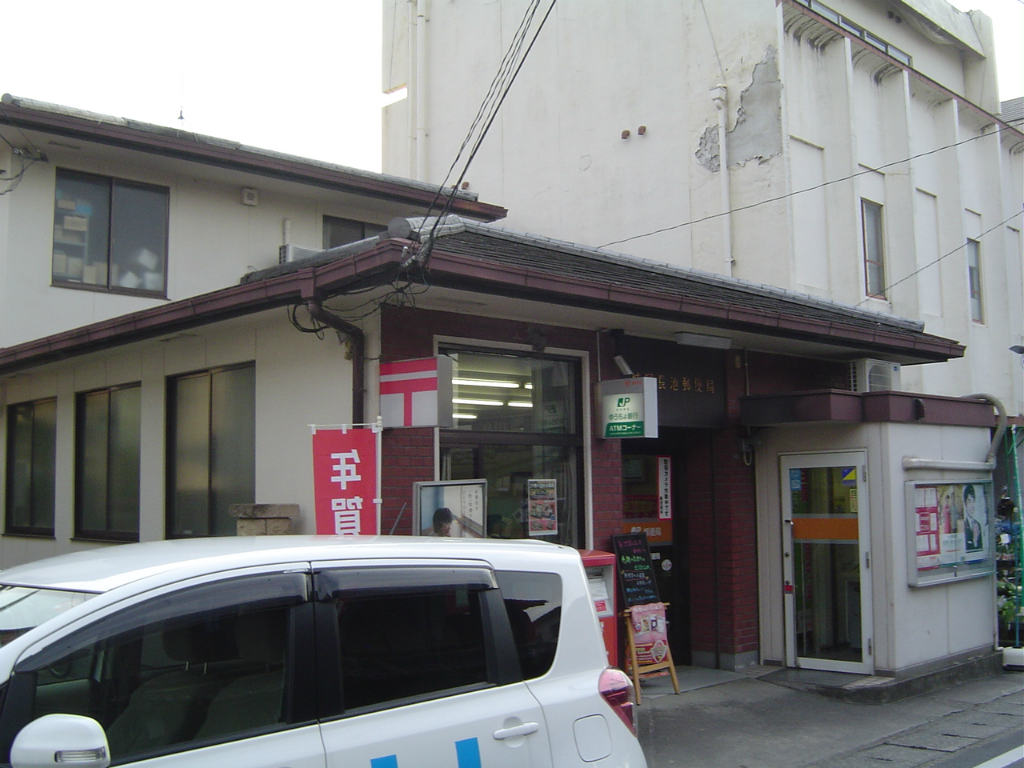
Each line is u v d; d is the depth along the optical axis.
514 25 18.81
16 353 10.36
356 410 7.32
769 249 14.17
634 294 7.74
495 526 8.16
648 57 16.36
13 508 12.23
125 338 8.97
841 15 16.80
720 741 7.50
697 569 10.38
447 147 19.59
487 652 3.79
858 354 11.27
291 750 3.16
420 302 7.47
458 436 7.88
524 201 18.03
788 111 14.45
